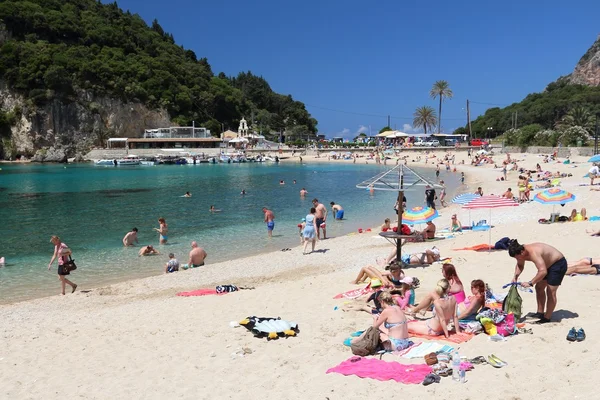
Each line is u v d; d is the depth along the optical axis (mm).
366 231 25156
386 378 7172
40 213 34688
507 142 101062
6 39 139750
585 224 19609
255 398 7062
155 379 8109
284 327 9820
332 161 109062
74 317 12500
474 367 7258
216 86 178625
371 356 8109
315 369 7875
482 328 8734
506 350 7750
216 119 172375
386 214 31734
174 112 154125
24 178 70688
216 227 28047
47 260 20578
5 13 139625
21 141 129625
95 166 104938
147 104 147125
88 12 166000
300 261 18719
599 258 13586
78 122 134750
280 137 168500
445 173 68875
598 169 37250
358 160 105812
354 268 16781
